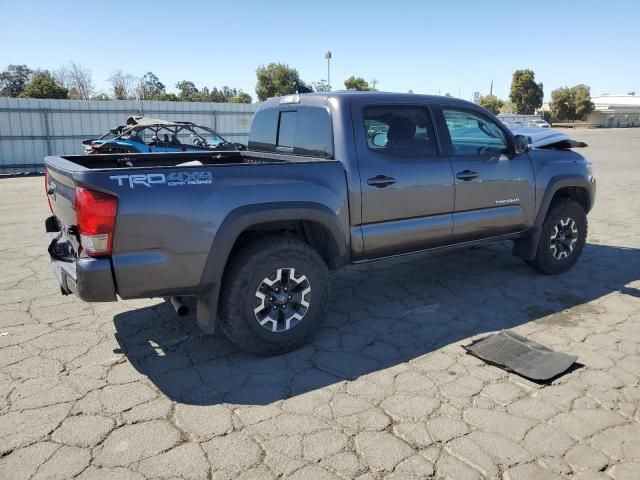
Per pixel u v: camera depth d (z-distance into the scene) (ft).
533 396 10.55
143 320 14.49
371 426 9.54
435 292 16.97
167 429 9.45
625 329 13.89
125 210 10.16
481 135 15.99
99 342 13.11
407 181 14.03
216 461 8.56
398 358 12.29
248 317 11.80
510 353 12.34
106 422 9.64
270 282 11.97
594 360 12.09
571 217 18.26
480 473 8.29
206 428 9.48
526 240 17.88
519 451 8.82
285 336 12.33
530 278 18.30
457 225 15.31
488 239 16.44
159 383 11.12
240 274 11.61
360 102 13.64
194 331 13.79
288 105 15.31
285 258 12.03
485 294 16.71
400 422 9.66
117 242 10.23
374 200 13.51
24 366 11.81
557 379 11.21
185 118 72.02
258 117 17.07
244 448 8.90
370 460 8.59
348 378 11.34
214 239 11.07
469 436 9.23
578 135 147.74
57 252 12.27
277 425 9.58
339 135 13.24
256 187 11.60
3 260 20.52
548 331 13.79
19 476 8.18
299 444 9.01
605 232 25.71
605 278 18.28
